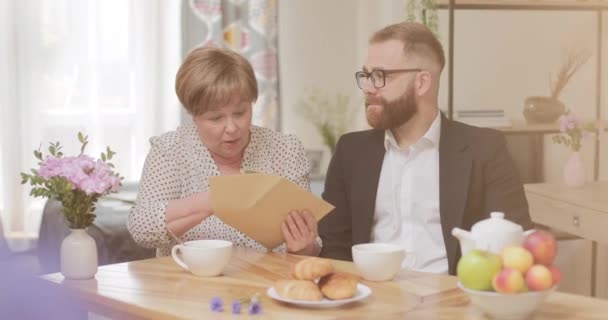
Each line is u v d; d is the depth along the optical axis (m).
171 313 1.38
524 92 3.87
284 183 1.75
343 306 1.42
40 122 4.45
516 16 3.85
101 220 2.91
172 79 4.75
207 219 2.06
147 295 1.51
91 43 4.55
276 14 4.92
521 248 1.28
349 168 2.24
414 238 2.15
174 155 2.06
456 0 3.44
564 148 3.61
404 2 4.23
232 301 1.46
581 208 2.85
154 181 2.02
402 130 2.17
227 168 2.09
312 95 5.16
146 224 1.87
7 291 1.97
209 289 1.56
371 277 1.61
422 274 1.68
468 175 2.10
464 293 1.50
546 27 3.76
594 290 3.50
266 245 1.89
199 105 1.90
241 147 2.01
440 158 2.13
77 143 4.56
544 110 3.58
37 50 4.42
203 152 2.07
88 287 1.58
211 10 4.72
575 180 3.18
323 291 1.44
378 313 1.37
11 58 4.33
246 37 4.88
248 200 1.76
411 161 2.17
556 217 3.01
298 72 5.13
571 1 3.45
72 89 4.52
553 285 1.29
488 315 1.34
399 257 1.61
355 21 5.24
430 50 2.12
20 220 4.40
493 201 2.13
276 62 4.95
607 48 3.47
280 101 5.03
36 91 4.43
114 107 4.63
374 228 2.21
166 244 1.94
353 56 5.25
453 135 2.16
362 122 5.16
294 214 1.83
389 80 2.10
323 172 5.16
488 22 3.96
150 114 4.70
